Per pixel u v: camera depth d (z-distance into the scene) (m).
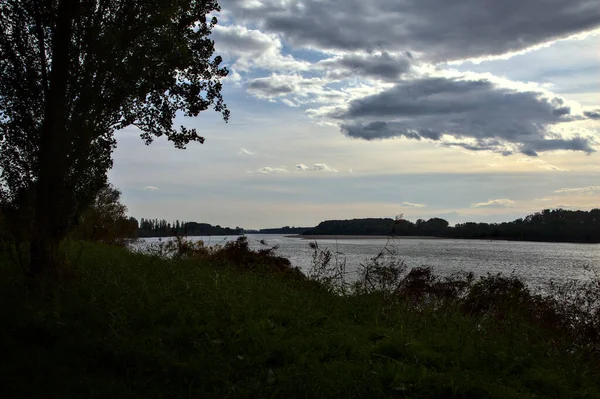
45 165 9.21
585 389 6.01
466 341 6.98
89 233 21.72
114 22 9.97
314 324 7.56
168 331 6.68
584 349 7.57
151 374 5.55
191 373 5.49
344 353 6.34
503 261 38.91
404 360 6.12
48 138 9.28
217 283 9.63
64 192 9.44
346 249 37.84
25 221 8.97
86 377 5.42
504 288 9.74
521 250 71.81
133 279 9.49
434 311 8.88
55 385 5.20
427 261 32.28
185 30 11.70
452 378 5.46
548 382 5.87
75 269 9.70
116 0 10.07
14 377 5.27
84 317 6.98
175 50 10.41
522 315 8.77
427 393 5.20
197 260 13.78
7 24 9.47
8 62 9.52
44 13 9.26
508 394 5.34
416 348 6.44
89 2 9.50
